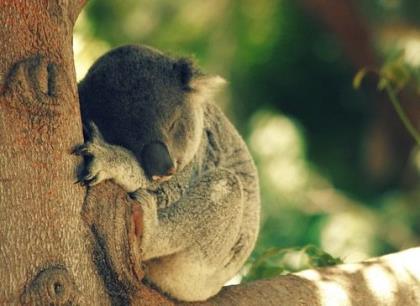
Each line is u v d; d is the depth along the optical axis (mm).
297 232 23875
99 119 9883
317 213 25094
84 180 8117
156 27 27109
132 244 8500
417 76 19078
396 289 10508
